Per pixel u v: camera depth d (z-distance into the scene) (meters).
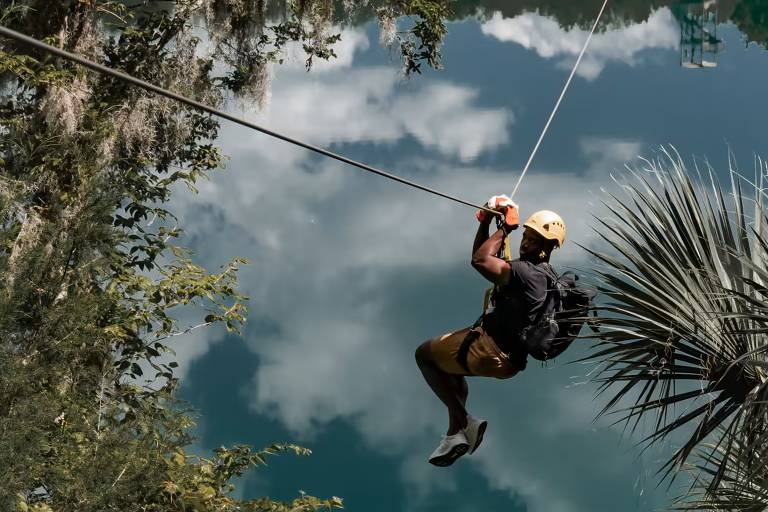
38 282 10.62
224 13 17.56
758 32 71.06
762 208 6.27
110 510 9.95
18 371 9.34
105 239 11.89
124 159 15.09
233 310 14.21
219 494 12.09
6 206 11.65
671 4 79.00
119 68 16.48
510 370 5.71
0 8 15.11
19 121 13.67
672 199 6.13
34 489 9.77
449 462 6.00
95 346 11.01
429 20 18.80
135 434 11.43
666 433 6.07
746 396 5.87
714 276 5.90
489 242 5.64
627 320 5.82
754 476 5.86
